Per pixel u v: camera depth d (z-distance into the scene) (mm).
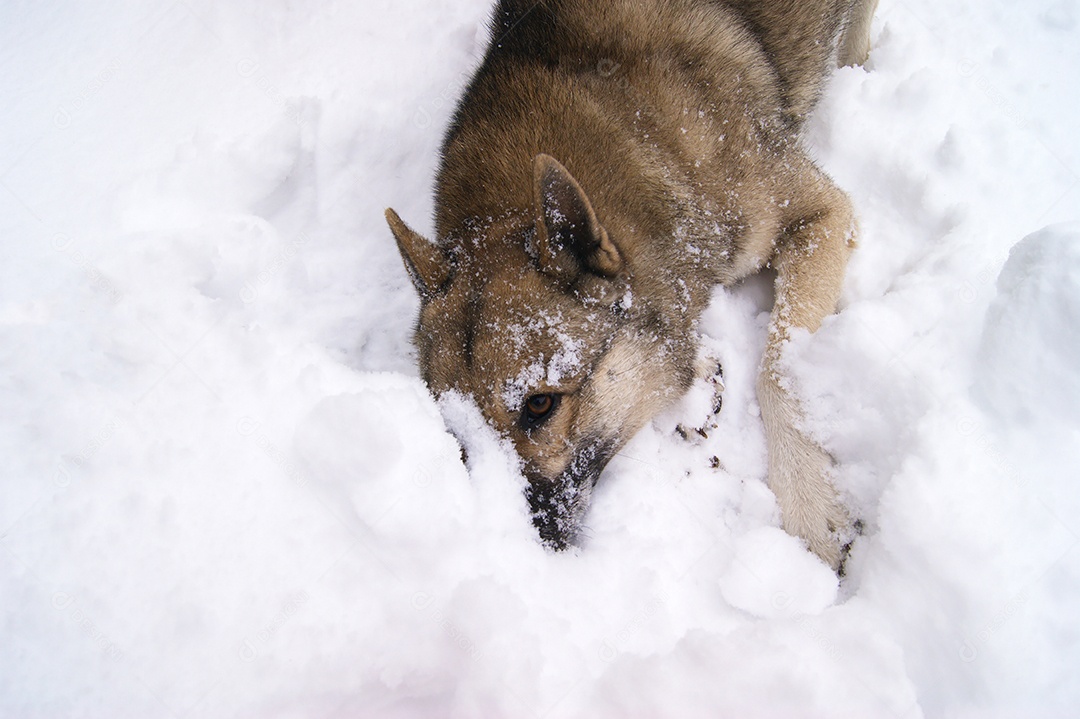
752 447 1097
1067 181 1182
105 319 1109
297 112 1312
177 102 1331
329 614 975
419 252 1035
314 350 1120
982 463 992
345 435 1002
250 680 957
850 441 1054
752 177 1118
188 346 1091
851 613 975
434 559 985
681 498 1068
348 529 1005
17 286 1161
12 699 956
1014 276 1054
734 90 1128
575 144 1053
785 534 1033
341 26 1391
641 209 1058
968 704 938
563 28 1114
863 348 1059
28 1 1431
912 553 974
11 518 1012
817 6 1202
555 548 1021
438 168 1144
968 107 1233
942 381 1033
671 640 987
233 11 1402
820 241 1130
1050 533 972
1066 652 943
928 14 1333
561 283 1000
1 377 1069
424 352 1047
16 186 1259
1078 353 1000
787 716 927
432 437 1015
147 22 1399
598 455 1047
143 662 962
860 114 1245
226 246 1194
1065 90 1247
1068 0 1304
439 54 1359
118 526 1003
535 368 984
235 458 1029
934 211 1167
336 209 1281
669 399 1088
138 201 1235
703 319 1139
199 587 979
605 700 948
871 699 930
